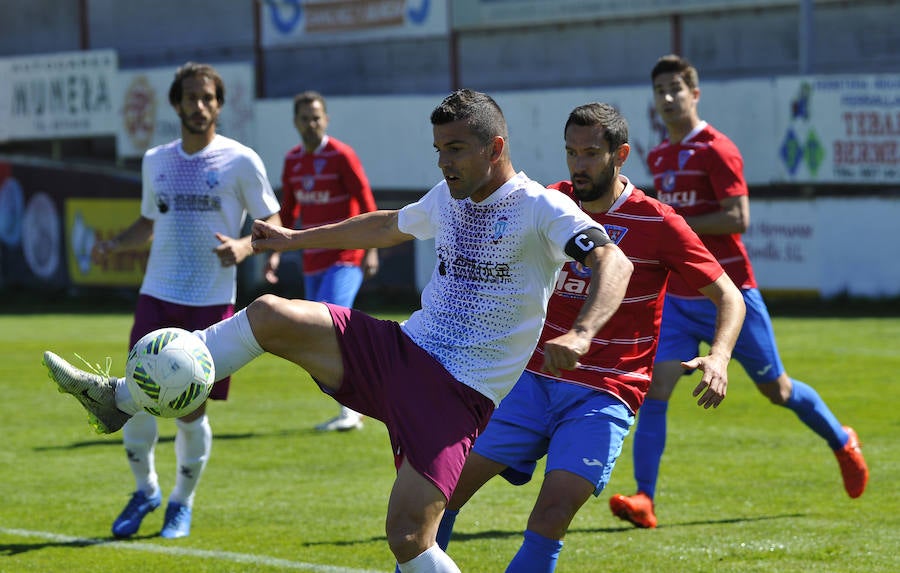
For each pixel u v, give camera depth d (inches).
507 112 1817.2
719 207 604.7
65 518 606.5
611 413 410.9
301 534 566.9
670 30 2178.9
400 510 350.3
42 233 2186.3
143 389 364.2
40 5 2768.2
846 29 2033.7
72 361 1251.8
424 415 357.1
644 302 425.1
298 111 914.7
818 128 1647.4
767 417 882.1
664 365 573.3
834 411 884.6
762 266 1694.1
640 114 1718.8
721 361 392.2
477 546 542.0
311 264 899.4
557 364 319.3
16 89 2263.8
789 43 2085.4
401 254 1945.1
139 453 567.2
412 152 1899.6
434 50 2400.3
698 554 520.1
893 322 1462.8
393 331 371.6
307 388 1073.5
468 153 345.7
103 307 1969.7
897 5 1988.2
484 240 359.3
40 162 2180.1
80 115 2197.3
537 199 351.6
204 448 565.6
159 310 581.3
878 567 495.2
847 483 606.5
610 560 511.8
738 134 1699.1
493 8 2146.9
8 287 2222.0
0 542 557.0
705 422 863.1
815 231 1652.3
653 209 426.6
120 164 2268.7
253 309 367.9
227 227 583.2
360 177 917.2
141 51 2682.1
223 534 568.7
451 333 366.3
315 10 2281.0
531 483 689.6
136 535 569.6
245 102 2006.6
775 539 543.2
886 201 1612.9
